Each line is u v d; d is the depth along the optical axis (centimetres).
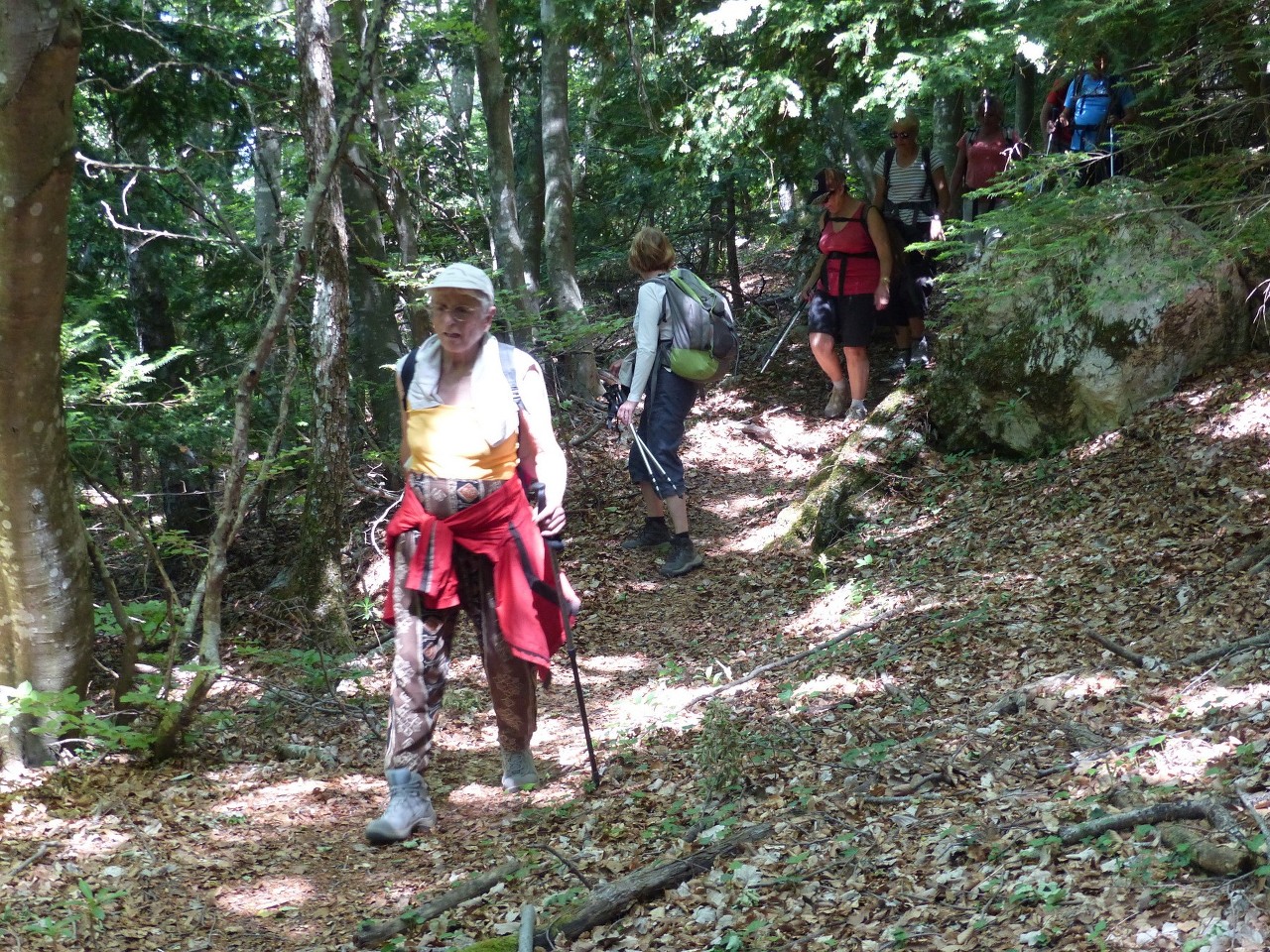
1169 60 595
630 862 374
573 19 1057
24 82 406
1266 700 385
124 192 535
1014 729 430
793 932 310
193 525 1050
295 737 566
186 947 347
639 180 1517
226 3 892
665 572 794
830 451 952
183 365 1080
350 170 926
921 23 878
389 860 410
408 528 411
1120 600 533
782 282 1573
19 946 336
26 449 481
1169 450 664
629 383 827
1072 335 741
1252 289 715
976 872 319
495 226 1103
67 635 508
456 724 580
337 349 729
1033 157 575
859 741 454
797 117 998
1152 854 299
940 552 687
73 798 466
